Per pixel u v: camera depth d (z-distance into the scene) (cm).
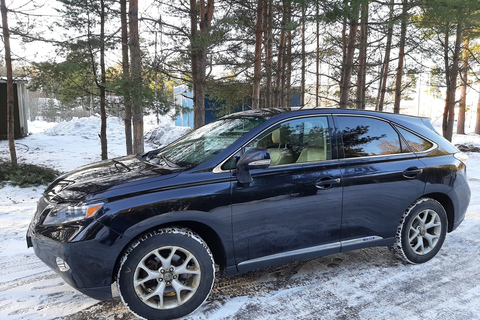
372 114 365
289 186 304
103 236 249
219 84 1334
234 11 1182
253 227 294
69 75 906
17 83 1786
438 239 382
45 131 2186
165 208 264
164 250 275
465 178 399
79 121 2248
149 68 818
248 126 327
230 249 289
